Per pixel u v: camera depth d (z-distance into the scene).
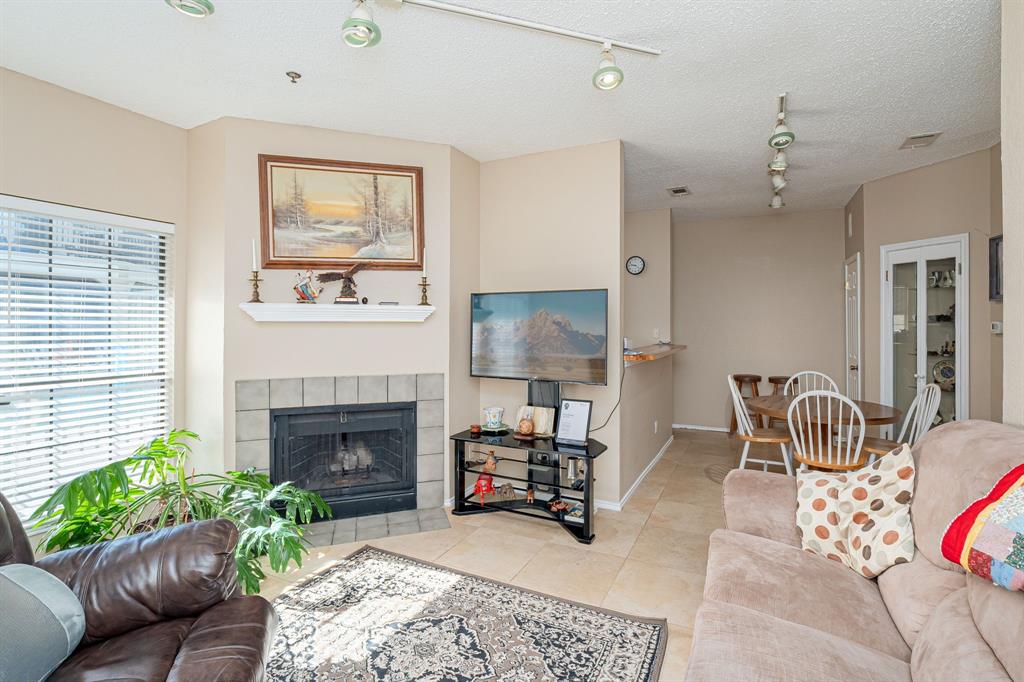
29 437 2.49
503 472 3.75
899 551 1.60
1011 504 1.22
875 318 4.44
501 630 2.06
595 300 3.10
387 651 1.93
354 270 3.18
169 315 3.09
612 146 3.40
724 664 1.23
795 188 4.69
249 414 3.04
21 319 2.48
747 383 5.95
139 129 2.93
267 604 1.47
